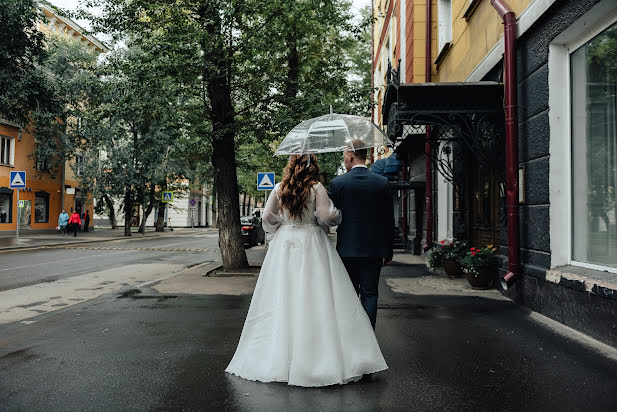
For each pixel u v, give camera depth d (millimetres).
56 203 32875
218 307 6473
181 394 3221
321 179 3760
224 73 10125
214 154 11133
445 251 9742
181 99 11367
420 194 15820
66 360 4027
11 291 8297
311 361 3371
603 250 5109
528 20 6230
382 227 3883
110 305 6621
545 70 5934
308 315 3428
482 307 6367
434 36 12930
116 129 28031
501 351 4289
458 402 3096
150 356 4137
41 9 18250
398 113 7652
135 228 47000
